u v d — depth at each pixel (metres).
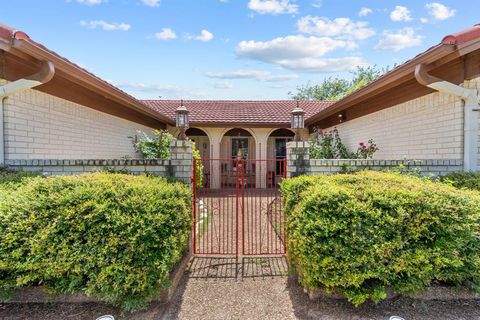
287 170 5.13
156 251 3.30
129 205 3.34
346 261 3.07
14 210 3.21
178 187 4.25
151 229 3.21
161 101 16.38
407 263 3.11
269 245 5.83
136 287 3.11
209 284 4.13
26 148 5.35
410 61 5.04
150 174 4.86
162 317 3.28
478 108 4.92
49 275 3.13
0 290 3.27
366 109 8.43
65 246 3.11
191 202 4.91
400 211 3.19
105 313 3.29
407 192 3.38
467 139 4.95
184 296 3.78
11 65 4.84
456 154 5.14
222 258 5.10
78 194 3.31
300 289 3.93
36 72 5.26
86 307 3.39
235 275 4.42
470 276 3.30
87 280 3.25
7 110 4.96
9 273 3.23
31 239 3.11
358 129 9.02
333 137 10.63
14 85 4.70
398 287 3.17
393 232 3.18
